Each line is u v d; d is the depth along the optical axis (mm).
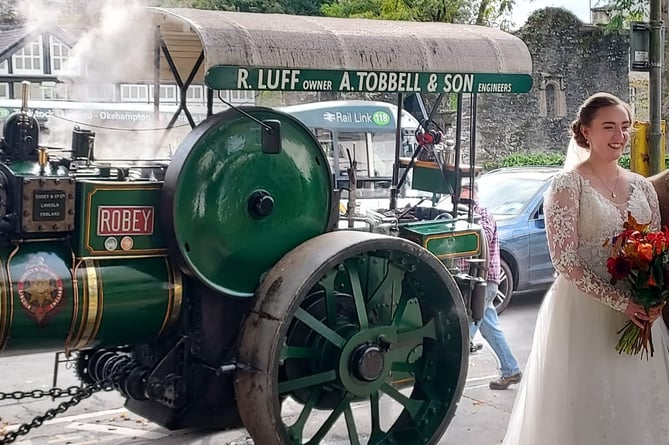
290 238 4562
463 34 4992
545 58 23797
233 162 4316
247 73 4160
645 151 8820
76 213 4051
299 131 4539
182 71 5465
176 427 4391
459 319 4742
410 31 4832
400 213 5535
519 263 9133
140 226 4199
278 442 4176
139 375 4418
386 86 4625
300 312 4320
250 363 4160
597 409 3945
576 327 3975
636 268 3682
